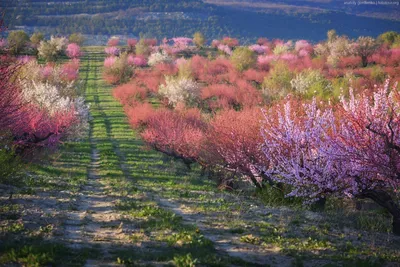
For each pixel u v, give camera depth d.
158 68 98.81
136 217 14.27
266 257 10.80
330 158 15.25
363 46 100.81
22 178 21.23
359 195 15.98
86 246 10.48
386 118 14.89
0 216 12.80
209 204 17.94
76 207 15.79
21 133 24.86
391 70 75.00
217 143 26.14
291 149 17.64
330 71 87.31
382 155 14.59
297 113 23.09
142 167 35.69
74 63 108.56
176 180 30.83
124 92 71.69
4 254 9.00
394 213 15.03
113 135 52.78
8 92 13.40
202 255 10.23
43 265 8.70
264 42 169.38
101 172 31.73
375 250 12.22
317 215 16.67
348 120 15.81
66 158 36.91
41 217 13.19
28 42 128.00
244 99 58.44
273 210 17.27
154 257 9.81
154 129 38.84
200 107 63.84
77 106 47.59
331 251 11.74
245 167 24.00
